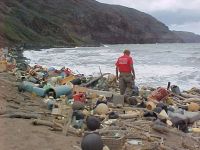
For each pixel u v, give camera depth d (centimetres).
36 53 5678
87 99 1539
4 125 959
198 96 1805
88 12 15088
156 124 1152
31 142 854
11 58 3322
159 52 6425
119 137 899
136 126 1147
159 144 983
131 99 1522
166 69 3117
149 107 1429
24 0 11638
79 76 2122
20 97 1480
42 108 1327
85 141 753
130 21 19600
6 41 6894
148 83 2383
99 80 1967
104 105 1294
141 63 3806
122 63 1620
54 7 13175
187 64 3594
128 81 1619
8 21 8056
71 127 1028
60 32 9769
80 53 5978
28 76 1992
